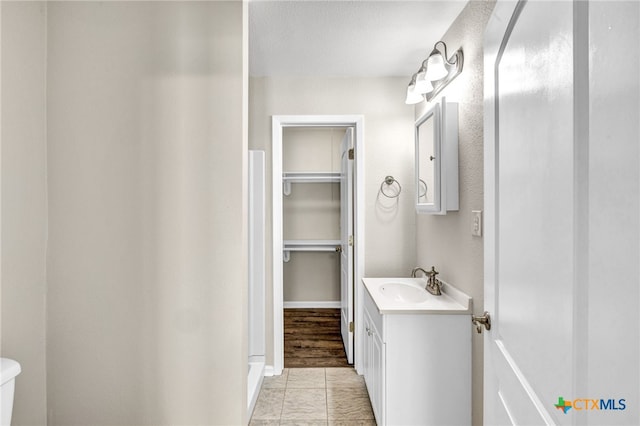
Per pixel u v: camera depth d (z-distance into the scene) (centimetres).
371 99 264
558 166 67
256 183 254
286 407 216
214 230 153
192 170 153
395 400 170
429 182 206
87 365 155
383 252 265
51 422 155
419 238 256
